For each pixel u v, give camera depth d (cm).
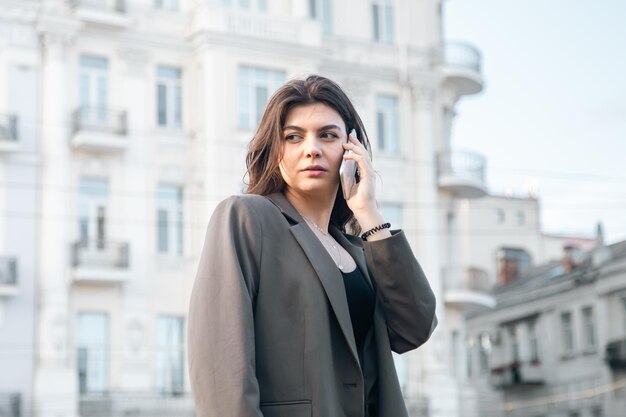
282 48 3134
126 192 2950
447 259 3422
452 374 3369
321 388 316
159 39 3041
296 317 322
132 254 2930
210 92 3023
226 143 3030
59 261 2834
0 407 2727
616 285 3884
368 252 346
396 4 3416
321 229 356
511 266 5047
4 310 2772
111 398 2830
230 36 3053
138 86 2998
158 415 2866
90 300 2866
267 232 330
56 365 2784
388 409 339
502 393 4375
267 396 315
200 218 3012
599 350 3941
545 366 4212
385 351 343
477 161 3425
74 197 2891
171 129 3034
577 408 4025
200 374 309
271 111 352
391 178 3319
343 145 352
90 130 2894
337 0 3328
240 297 315
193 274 2994
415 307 346
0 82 2848
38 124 2873
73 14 2917
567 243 5184
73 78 2919
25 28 2880
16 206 2822
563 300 4153
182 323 2969
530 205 5156
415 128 3372
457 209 3481
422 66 3400
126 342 2880
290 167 349
